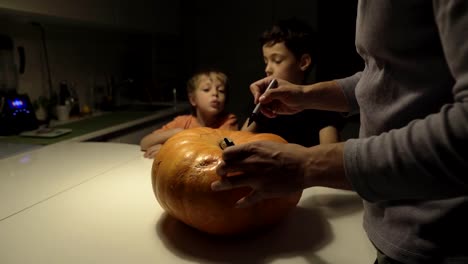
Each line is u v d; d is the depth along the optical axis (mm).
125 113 2502
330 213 697
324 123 1471
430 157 345
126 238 597
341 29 2758
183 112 2807
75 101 2338
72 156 1127
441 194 364
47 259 530
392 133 392
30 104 1902
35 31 2150
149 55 3393
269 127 1476
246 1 3008
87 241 584
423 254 489
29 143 1599
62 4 1794
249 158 441
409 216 502
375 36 476
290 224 654
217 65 3225
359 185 396
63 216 682
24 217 678
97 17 2084
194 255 546
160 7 2840
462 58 334
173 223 654
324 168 408
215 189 477
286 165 424
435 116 359
